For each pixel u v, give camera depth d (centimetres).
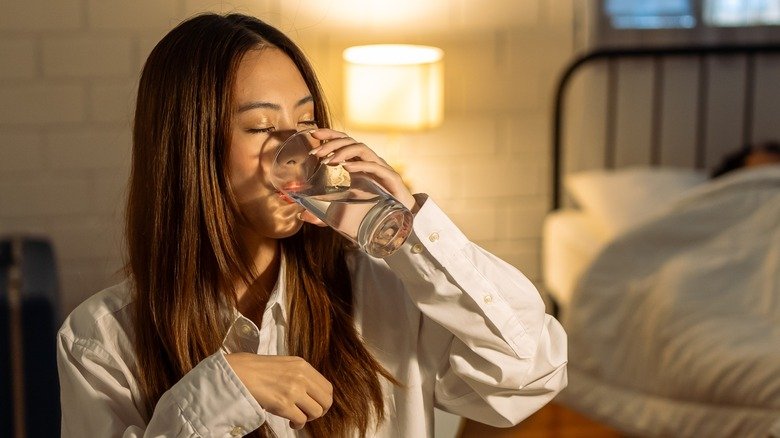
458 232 99
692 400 260
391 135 350
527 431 308
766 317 265
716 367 253
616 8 366
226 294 101
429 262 98
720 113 374
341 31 340
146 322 101
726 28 371
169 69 98
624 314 288
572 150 367
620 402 281
